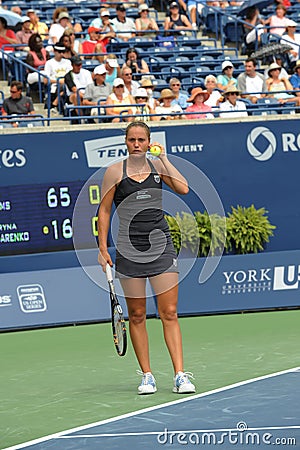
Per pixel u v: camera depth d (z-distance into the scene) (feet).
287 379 67.36
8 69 130.82
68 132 101.91
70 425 56.90
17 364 79.30
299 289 103.76
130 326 64.44
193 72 136.05
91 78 121.80
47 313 98.63
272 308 102.89
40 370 76.07
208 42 156.04
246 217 105.40
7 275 99.04
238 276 102.73
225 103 118.21
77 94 115.44
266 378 68.03
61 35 137.69
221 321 97.09
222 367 73.10
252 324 94.63
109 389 66.90
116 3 160.45
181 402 61.26
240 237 104.63
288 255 104.32
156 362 75.92
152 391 64.13
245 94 119.55
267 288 103.14
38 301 98.84
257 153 107.55
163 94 115.96
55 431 55.62
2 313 97.60
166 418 57.06
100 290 100.73
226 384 66.49
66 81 118.62
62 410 61.16
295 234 109.09
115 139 103.14
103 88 117.50
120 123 103.96
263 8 154.10
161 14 164.25
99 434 54.19
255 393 63.00
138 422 56.49
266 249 108.06
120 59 136.56
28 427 57.06
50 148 101.35
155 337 88.48
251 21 149.79
